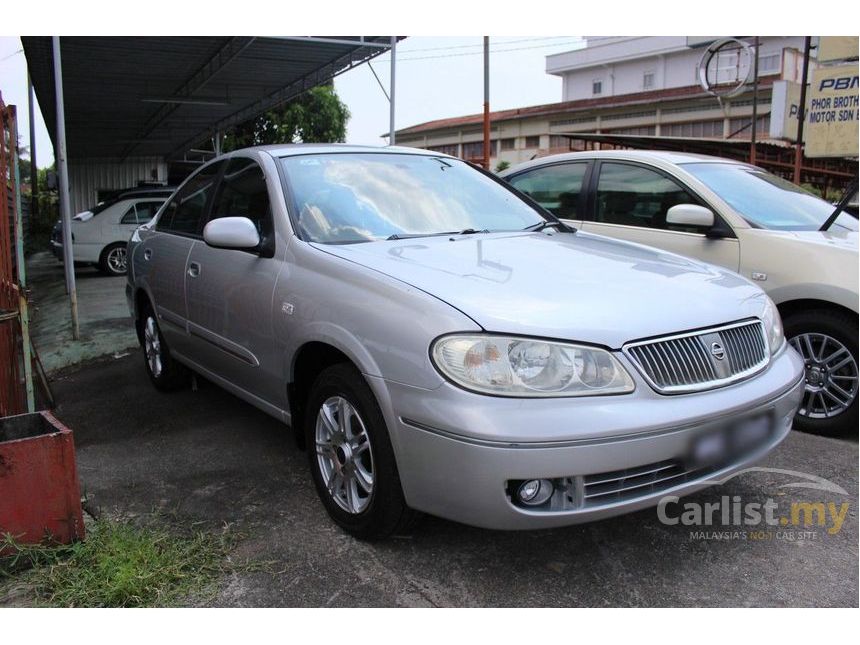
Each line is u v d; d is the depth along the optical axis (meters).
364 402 2.69
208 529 3.01
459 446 2.34
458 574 2.67
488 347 2.38
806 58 13.28
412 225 3.56
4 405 4.00
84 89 15.54
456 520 2.45
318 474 3.08
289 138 30.27
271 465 3.73
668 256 3.45
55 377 5.73
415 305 2.57
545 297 2.61
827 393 4.11
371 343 2.63
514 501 2.37
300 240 3.28
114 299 9.73
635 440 2.37
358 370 2.76
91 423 4.49
